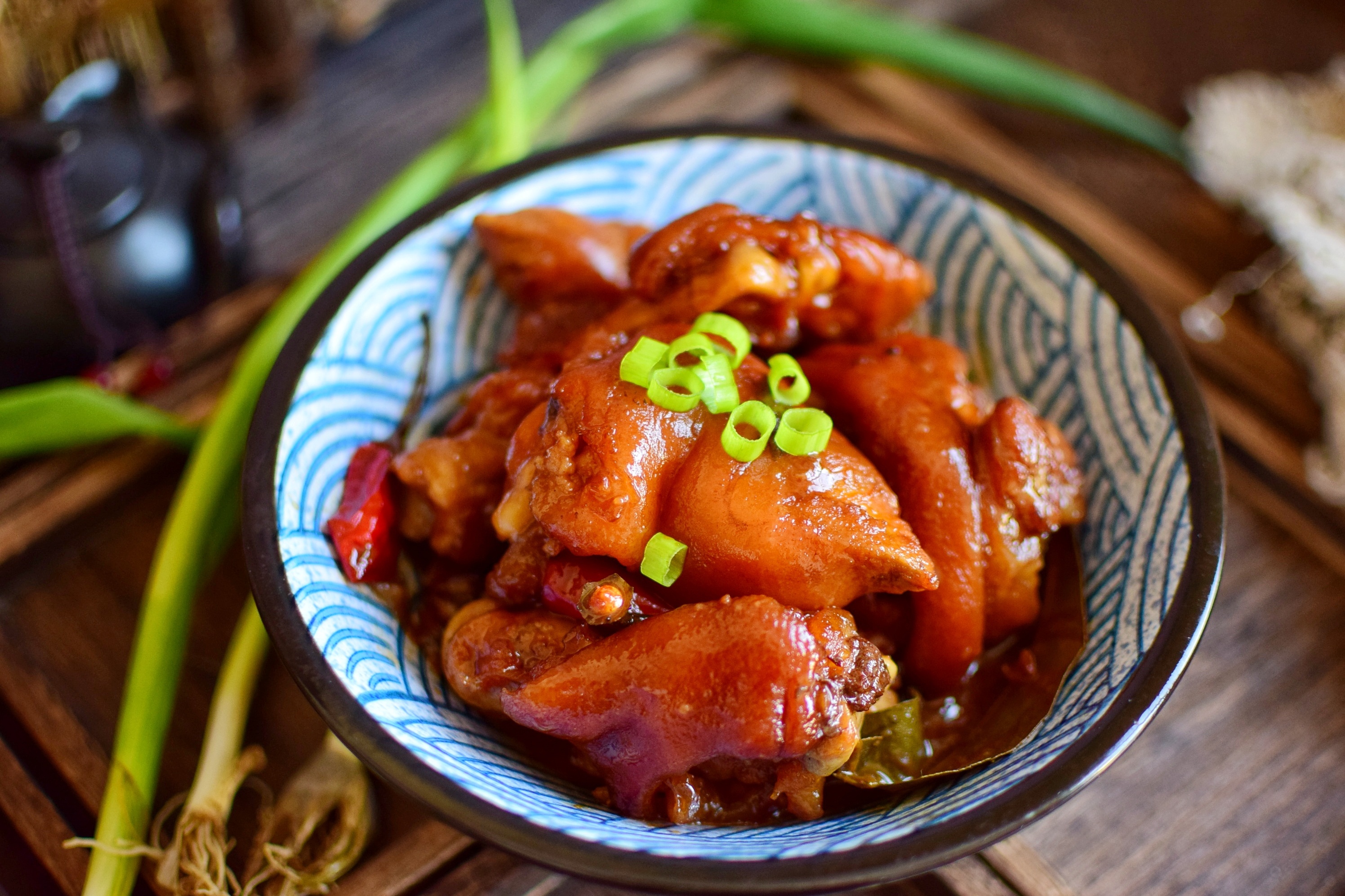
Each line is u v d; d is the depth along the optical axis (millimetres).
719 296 366
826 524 339
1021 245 382
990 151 478
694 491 341
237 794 375
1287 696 391
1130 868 368
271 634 325
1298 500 421
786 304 376
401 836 367
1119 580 353
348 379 366
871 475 348
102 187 429
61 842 365
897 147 393
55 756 379
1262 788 378
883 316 388
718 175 402
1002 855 364
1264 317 456
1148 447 358
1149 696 321
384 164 491
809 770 331
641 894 351
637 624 335
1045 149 498
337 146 495
